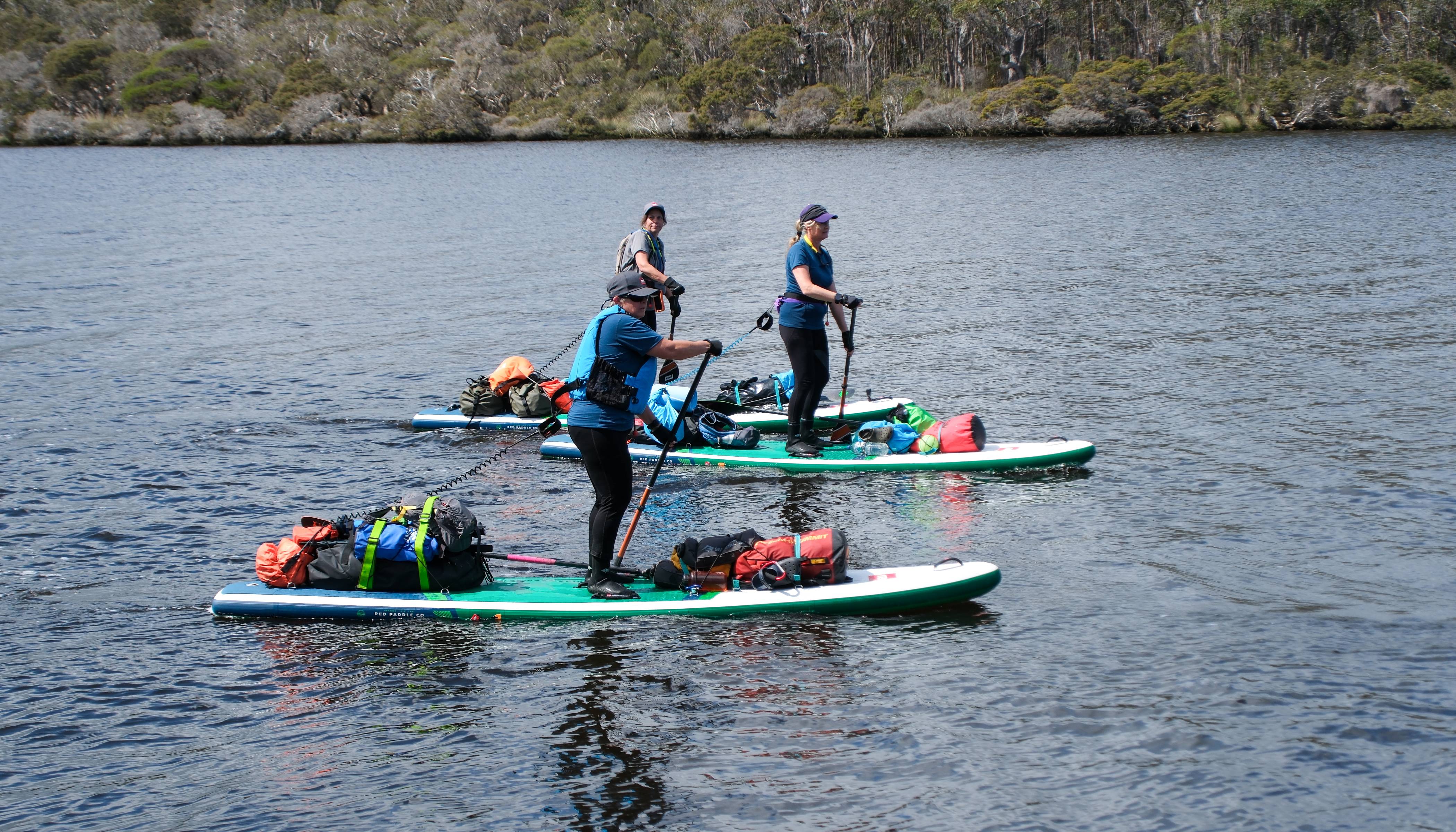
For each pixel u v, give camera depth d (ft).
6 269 82.94
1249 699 18.66
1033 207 116.47
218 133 386.93
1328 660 19.89
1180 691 19.03
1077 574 24.38
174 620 23.27
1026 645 21.03
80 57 444.14
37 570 26.11
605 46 415.85
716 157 238.89
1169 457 32.71
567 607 22.76
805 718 18.67
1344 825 15.34
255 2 564.71
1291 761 16.84
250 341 55.31
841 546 23.25
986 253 81.76
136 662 21.33
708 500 30.71
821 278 32.99
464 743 18.25
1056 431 36.11
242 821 16.25
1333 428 34.76
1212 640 20.88
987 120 293.43
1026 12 325.01
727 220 112.06
